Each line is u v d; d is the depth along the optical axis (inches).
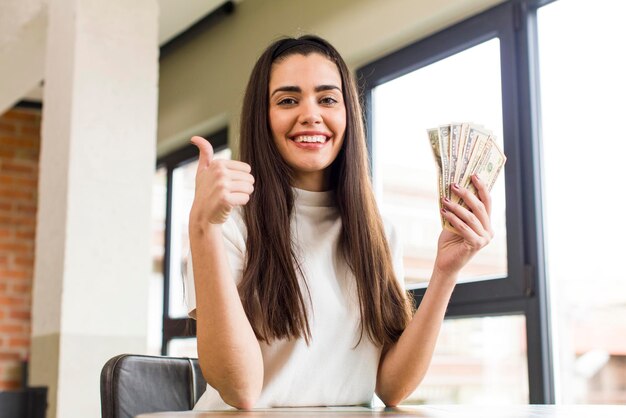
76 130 125.5
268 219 56.4
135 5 133.6
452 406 52.0
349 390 56.0
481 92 128.7
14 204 227.0
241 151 59.0
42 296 127.1
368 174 60.5
